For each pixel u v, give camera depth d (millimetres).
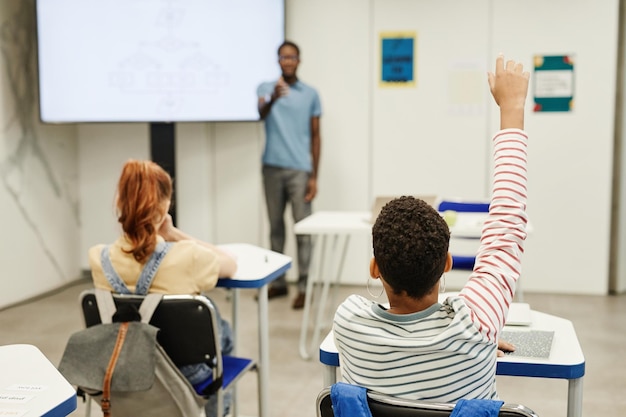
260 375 2520
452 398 1257
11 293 4914
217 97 5051
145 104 5082
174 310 2002
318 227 3510
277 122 4906
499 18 5016
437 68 5133
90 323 2123
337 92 5285
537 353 1623
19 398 1304
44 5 4980
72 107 5066
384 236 1273
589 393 3271
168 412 2033
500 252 1334
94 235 5715
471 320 1230
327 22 5234
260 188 5480
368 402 1257
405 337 1252
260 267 2535
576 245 5105
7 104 4828
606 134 4977
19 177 4965
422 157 5227
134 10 4996
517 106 1407
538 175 5098
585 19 4914
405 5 5117
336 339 1344
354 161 5320
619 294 5141
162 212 2139
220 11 4977
